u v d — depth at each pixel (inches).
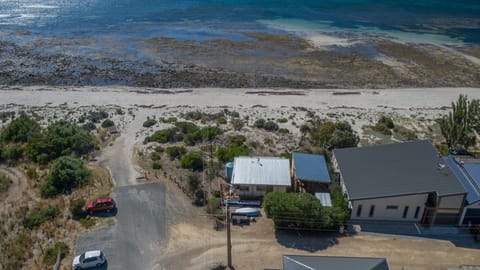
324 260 1097.4
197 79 3154.5
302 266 1074.7
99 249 1283.2
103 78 3142.2
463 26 5000.0
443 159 1545.3
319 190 1562.5
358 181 1478.8
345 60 3627.0
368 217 1440.7
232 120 2361.0
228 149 1868.8
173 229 1384.1
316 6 5841.5
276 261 1251.2
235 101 2755.9
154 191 1581.0
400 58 3732.8
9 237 1320.1
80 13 5093.5
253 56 3649.1
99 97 2778.1
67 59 3481.8
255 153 1914.4
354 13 5497.1
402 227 1412.4
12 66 3302.2
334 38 4269.2
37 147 1856.5
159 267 1223.5
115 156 1887.3
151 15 5054.1
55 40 3971.5
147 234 1355.8
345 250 1301.7
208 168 1728.6
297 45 3981.3
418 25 4985.2
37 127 2126.0
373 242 1341.0
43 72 3216.0
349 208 1438.2
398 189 1406.3
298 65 3479.3
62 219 1412.4
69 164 1648.6
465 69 3516.2
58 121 2278.5
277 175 1579.7
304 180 1544.0
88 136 2006.6
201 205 1508.4
